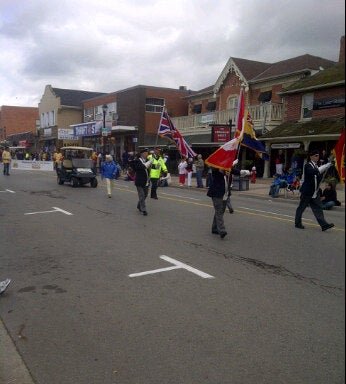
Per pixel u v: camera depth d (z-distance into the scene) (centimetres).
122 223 1134
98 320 499
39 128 5931
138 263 738
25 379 377
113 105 4444
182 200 1706
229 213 1361
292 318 502
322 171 1067
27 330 475
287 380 371
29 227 1070
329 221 1249
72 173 2177
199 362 402
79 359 411
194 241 917
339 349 425
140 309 531
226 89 3397
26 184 2328
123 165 3462
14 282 639
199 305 543
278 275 673
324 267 721
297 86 2659
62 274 677
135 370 390
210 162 923
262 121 2808
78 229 1045
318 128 2356
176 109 4206
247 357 410
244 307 536
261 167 2859
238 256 792
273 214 1369
